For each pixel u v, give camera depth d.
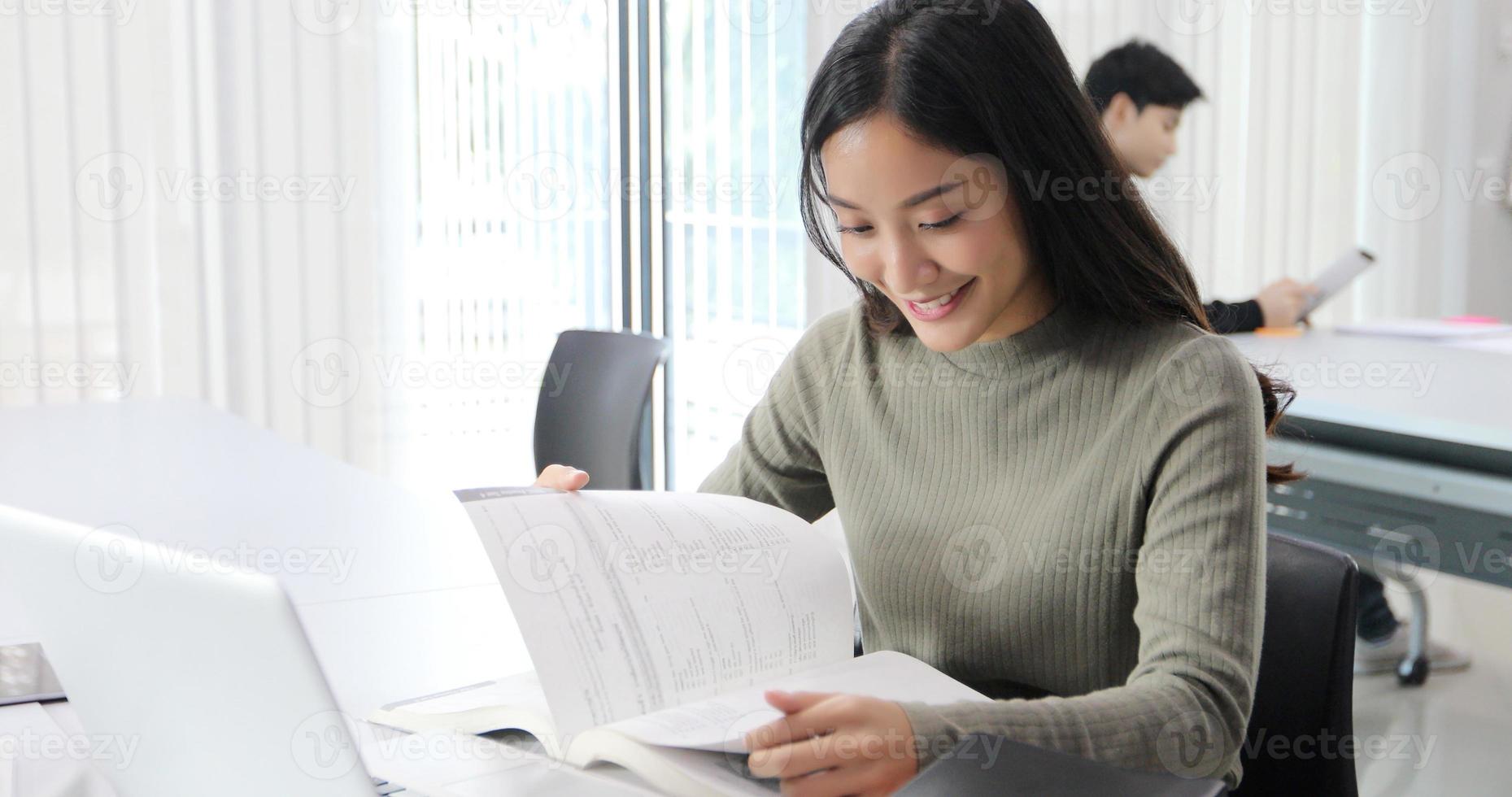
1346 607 0.97
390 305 3.16
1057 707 0.78
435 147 3.27
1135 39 2.49
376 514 1.46
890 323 1.18
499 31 3.33
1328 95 3.83
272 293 3.02
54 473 1.62
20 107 2.76
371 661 0.97
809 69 3.30
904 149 0.90
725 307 3.63
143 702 0.66
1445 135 3.93
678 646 0.81
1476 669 2.61
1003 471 1.08
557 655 0.76
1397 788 2.07
